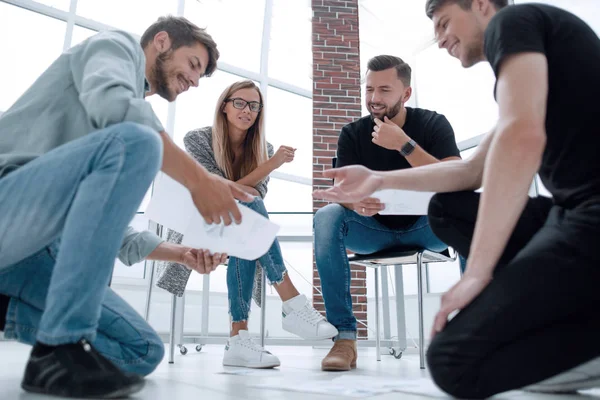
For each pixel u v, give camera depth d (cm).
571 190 74
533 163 67
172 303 185
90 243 69
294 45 591
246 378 116
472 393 71
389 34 565
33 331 90
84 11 446
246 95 207
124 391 67
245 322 166
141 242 118
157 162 75
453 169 102
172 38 114
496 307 68
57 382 66
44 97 91
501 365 69
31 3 409
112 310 97
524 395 82
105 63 86
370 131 204
